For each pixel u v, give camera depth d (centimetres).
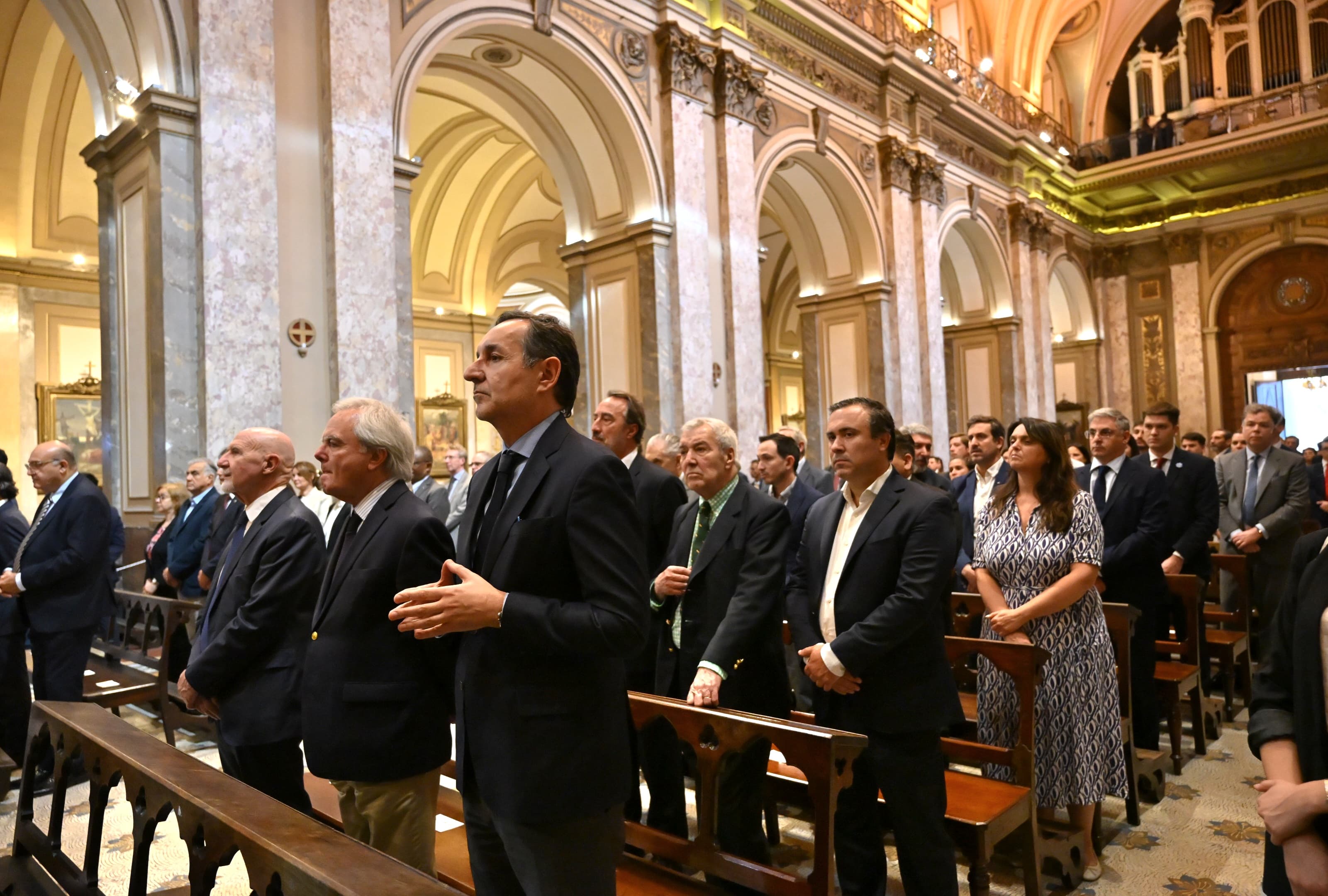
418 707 250
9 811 420
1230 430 1955
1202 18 1948
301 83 727
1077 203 1997
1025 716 320
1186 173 1844
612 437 393
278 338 689
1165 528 439
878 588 278
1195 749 489
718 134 1088
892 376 1336
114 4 693
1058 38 2077
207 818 179
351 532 266
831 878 227
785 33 1198
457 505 774
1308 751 163
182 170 661
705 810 260
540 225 1697
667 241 1016
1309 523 698
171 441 646
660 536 371
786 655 486
